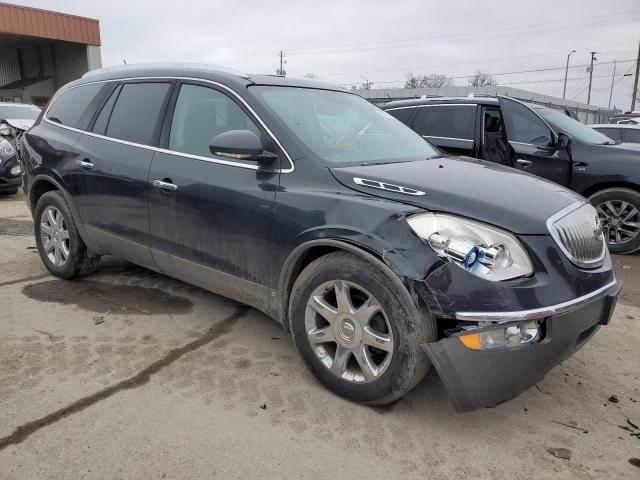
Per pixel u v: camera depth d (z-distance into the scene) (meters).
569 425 2.75
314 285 2.83
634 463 2.47
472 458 2.47
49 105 4.85
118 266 5.03
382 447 2.52
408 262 2.46
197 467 2.33
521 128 6.33
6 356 3.24
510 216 2.52
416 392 2.99
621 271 5.61
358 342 2.71
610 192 6.05
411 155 3.61
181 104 3.65
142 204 3.70
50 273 4.79
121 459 2.36
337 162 3.05
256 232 3.06
